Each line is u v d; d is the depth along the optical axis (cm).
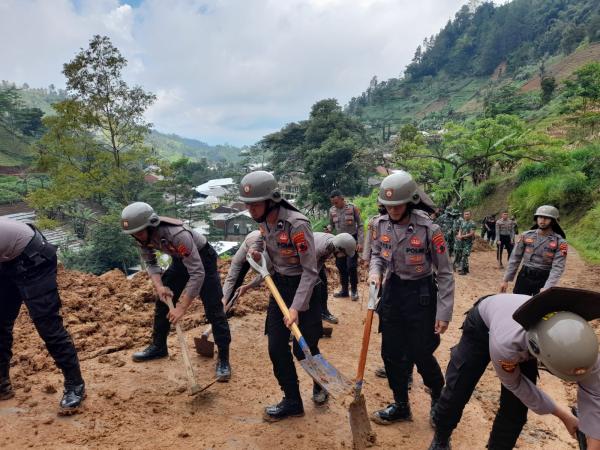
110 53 2055
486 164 2488
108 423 313
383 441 321
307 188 4425
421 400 392
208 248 384
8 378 332
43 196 2092
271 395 374
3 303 319
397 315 331
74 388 327
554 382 468
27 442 286
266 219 319
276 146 5712
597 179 1803
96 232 3084
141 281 603
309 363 300
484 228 1719
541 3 15212
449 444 301
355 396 298
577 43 9831
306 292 310
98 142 2220
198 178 10294
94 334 449
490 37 14788
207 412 339
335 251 442
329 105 5384
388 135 9462
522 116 4762
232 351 454
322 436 321
